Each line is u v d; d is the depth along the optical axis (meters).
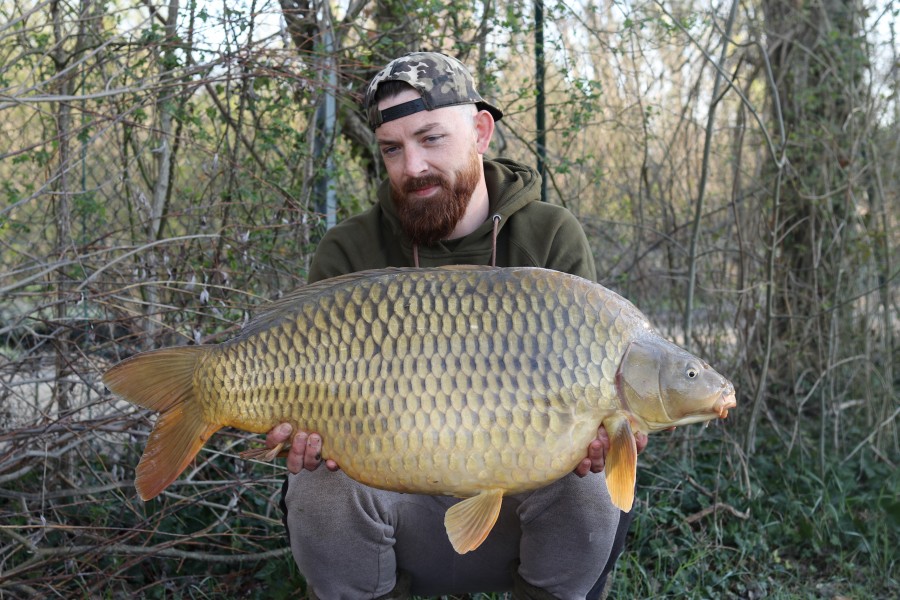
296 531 1.75
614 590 2.42
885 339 3.60
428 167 1.86
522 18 3.22
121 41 2.97
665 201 3.66
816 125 3.67
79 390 2.90
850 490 3.14
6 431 2.36
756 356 3.51
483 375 1.49
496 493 1.52
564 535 1.74
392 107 1.83
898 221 3.80
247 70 2.73
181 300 2.70
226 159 2.69
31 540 2.33
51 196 2.79
